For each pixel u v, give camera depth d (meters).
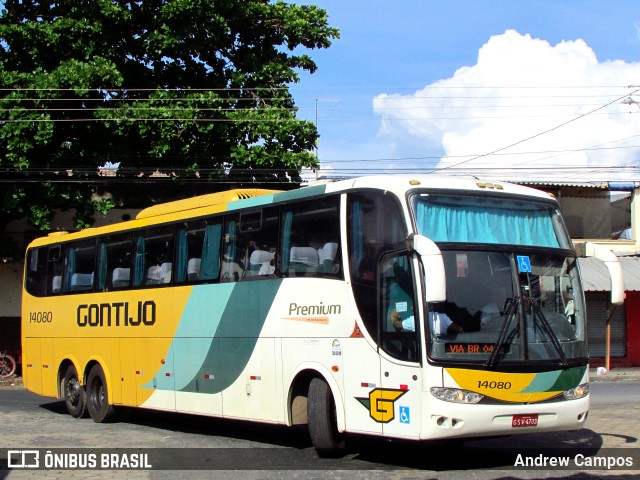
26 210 24.41
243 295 11.66
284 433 13.32
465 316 8.94
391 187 9.50
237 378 11.65
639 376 25.81
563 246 9.99
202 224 12.76
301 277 10.66
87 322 15.52
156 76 25.52
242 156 23.64
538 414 9.03
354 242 9.93
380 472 9.26
